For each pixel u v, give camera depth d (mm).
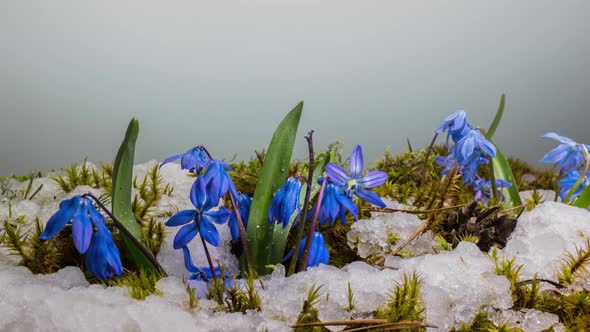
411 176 583
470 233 426
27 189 501
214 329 346
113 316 343
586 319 362
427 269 374
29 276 376
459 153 456
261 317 352
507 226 422
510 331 360
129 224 386
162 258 413
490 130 500
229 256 419
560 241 397
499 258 391
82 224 337
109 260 341
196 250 415
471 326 366
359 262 384
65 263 417
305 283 365
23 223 452
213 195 357
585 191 447
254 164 547
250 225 392
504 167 506
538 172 655
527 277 382
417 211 440
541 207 427
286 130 396
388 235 433
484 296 366
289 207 359
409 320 354
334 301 359
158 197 486
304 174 514
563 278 378
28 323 344
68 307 345
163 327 342
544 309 373
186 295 364
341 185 370
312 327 355
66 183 520
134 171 532
